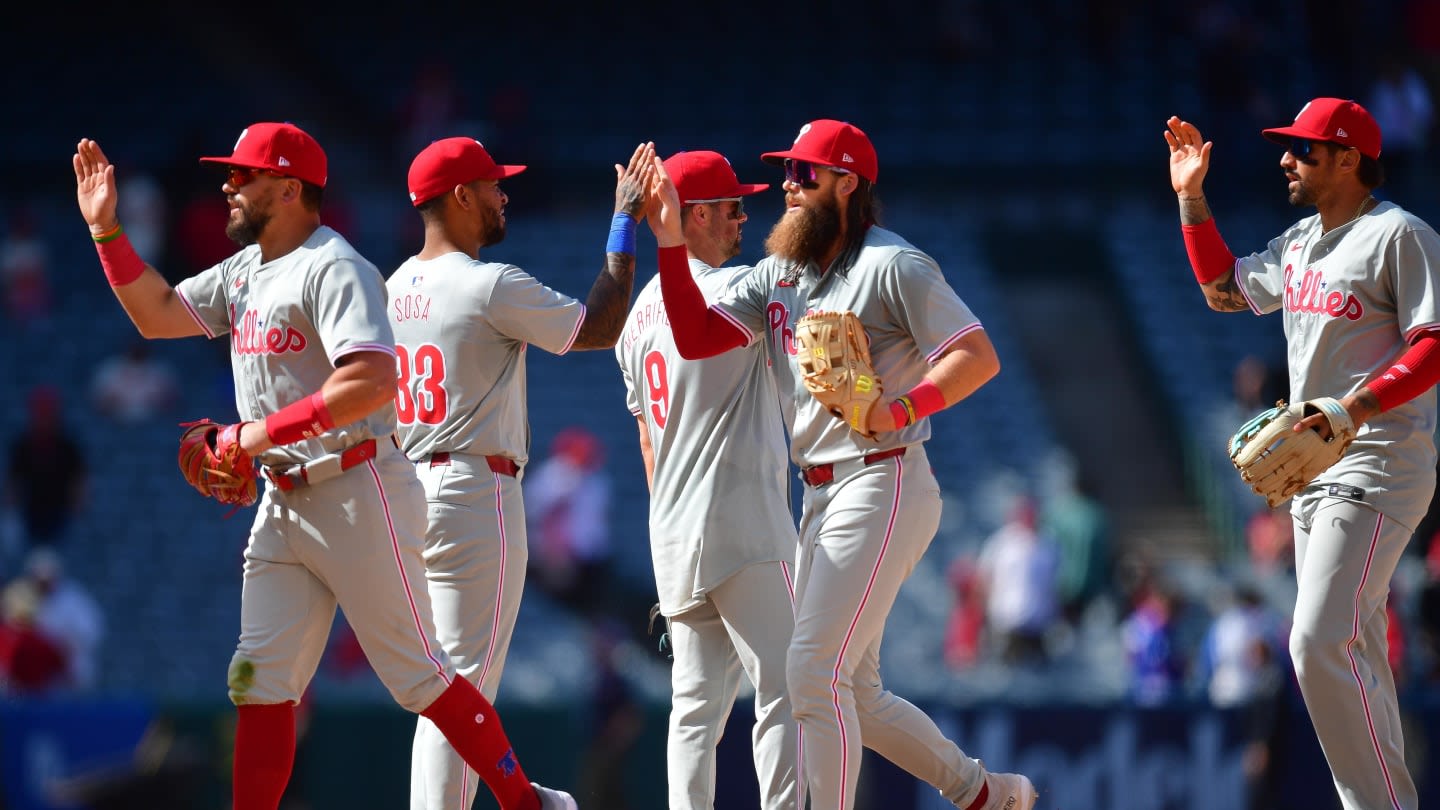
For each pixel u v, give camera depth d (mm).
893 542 18484
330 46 91250
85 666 48188
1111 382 73625
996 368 18094
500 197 21516
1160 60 90562
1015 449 66812
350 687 46688
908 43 92125
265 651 18875
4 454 62594
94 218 19469
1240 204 78000
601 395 67812
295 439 17828
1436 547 40656
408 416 21000
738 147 86750
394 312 21125
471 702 19156
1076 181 84812
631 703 40656
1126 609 50812
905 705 20344
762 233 77062
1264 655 38938
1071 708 37844
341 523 18594
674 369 21234
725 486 21031
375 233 76250
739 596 20953
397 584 18828
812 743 18406
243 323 18984
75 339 67625
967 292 76188
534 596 55531
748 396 21234
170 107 85688
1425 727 36062
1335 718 18969
